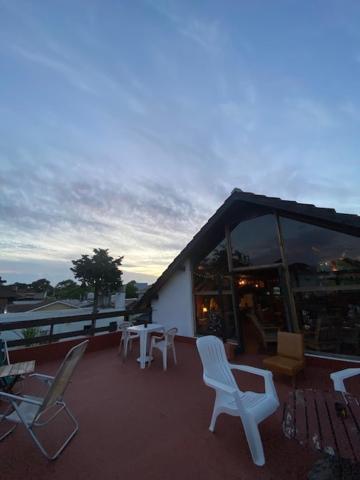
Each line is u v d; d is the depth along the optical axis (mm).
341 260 4793
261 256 5934
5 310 14555
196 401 3557
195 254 7684
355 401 2264
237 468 2189
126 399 3645
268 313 7539
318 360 4766
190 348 6777
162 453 2420
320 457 2285
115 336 7227
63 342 6105
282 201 5090
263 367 4980
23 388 4066
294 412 2086
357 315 4613
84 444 2578
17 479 2111
